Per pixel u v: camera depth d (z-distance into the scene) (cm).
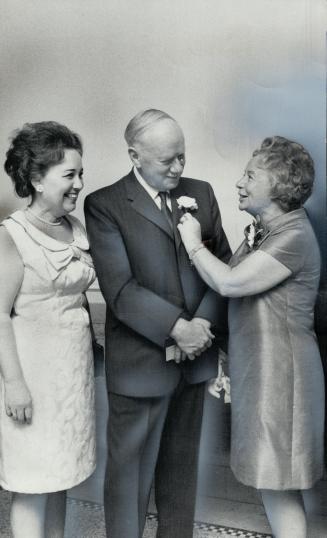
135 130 215
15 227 192
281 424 199
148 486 231
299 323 199
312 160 199
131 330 220
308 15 216
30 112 235
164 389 222
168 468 229
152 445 228
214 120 221
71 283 198
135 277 217
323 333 209
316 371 202
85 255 212
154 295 215
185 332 214
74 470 205
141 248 216
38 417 198
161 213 217
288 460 200
